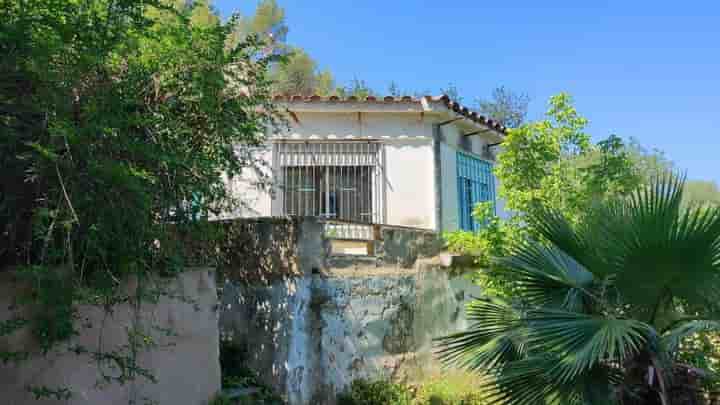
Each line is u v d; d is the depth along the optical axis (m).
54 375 4.77
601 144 10.20
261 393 7.36
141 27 4.85
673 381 5.65
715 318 5.95
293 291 7.64
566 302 6.24
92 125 4.19
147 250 5.23
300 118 10.82
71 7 4.49
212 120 5.54
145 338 5.05
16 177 4.24
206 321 6.30
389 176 10.96
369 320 8.58
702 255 5.74
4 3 4.22
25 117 4.18
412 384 9.04
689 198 8.33
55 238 4.52
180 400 5.87
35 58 4.05
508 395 5.96
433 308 9.84
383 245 9.12
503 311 6.82
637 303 6.23
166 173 5.03
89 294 4.64
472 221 12.14
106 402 5.13
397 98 10.76
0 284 4.55
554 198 9.57
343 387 8.02
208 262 6.85
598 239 6.33
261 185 7.44
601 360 5.43
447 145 11.59
